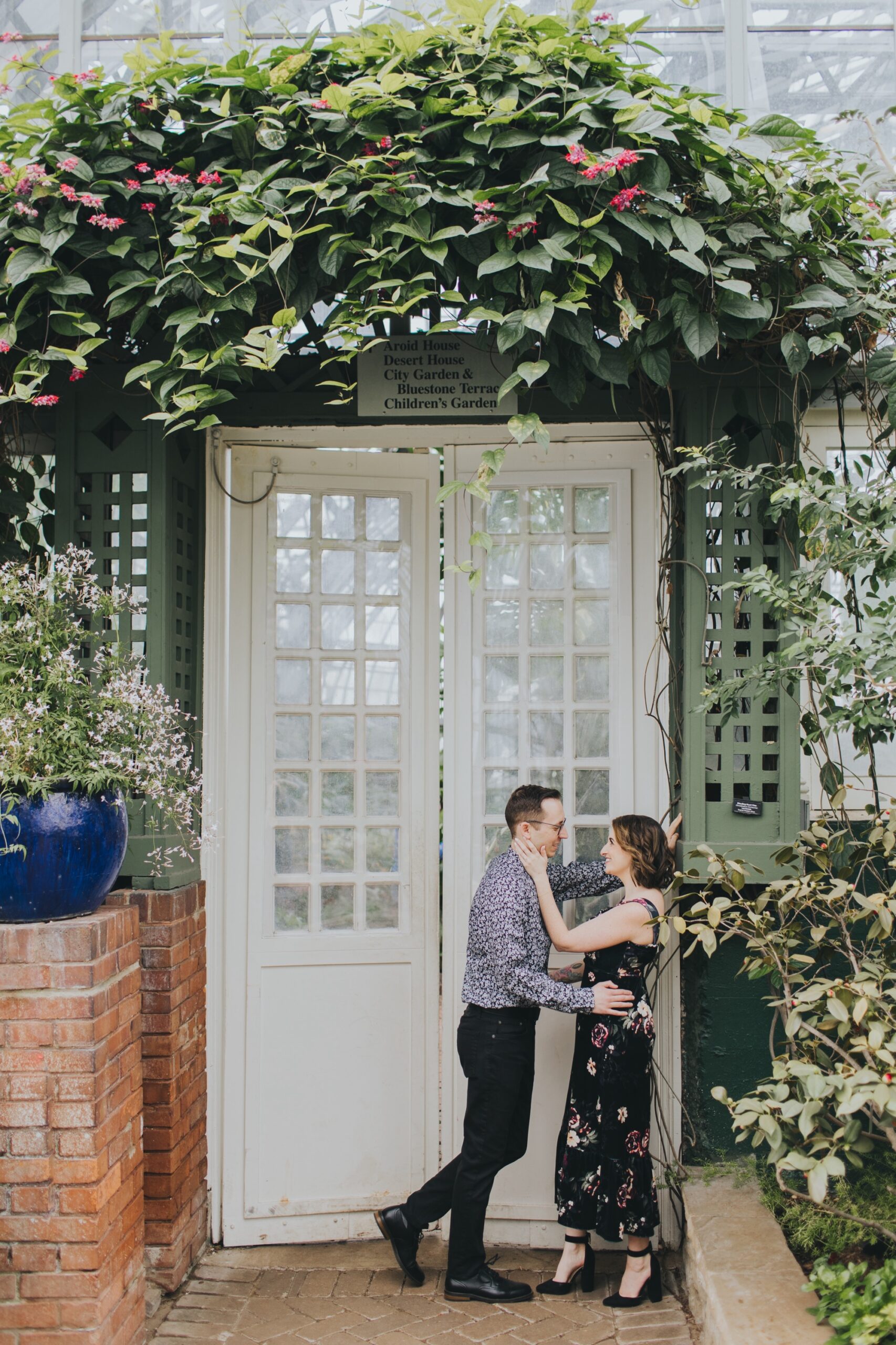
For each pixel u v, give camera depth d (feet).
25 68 10.57
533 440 12.63
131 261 10.21
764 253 10.11
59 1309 8.50
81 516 11.41
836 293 10.32
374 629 12.96
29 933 8.55
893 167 12.60
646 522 12.52
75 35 13.00
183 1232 11.11
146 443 11.16
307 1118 12.41
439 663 13.00
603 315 10.18
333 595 12.88
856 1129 8.25
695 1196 10.77
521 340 9.96
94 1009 8.59
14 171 9.93
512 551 12.77
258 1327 10.22
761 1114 8.33
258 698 12.60
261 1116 12.32
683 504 11.96
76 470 11.28
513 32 9.95
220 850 12.35
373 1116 12.52
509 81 9.78
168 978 10.74
